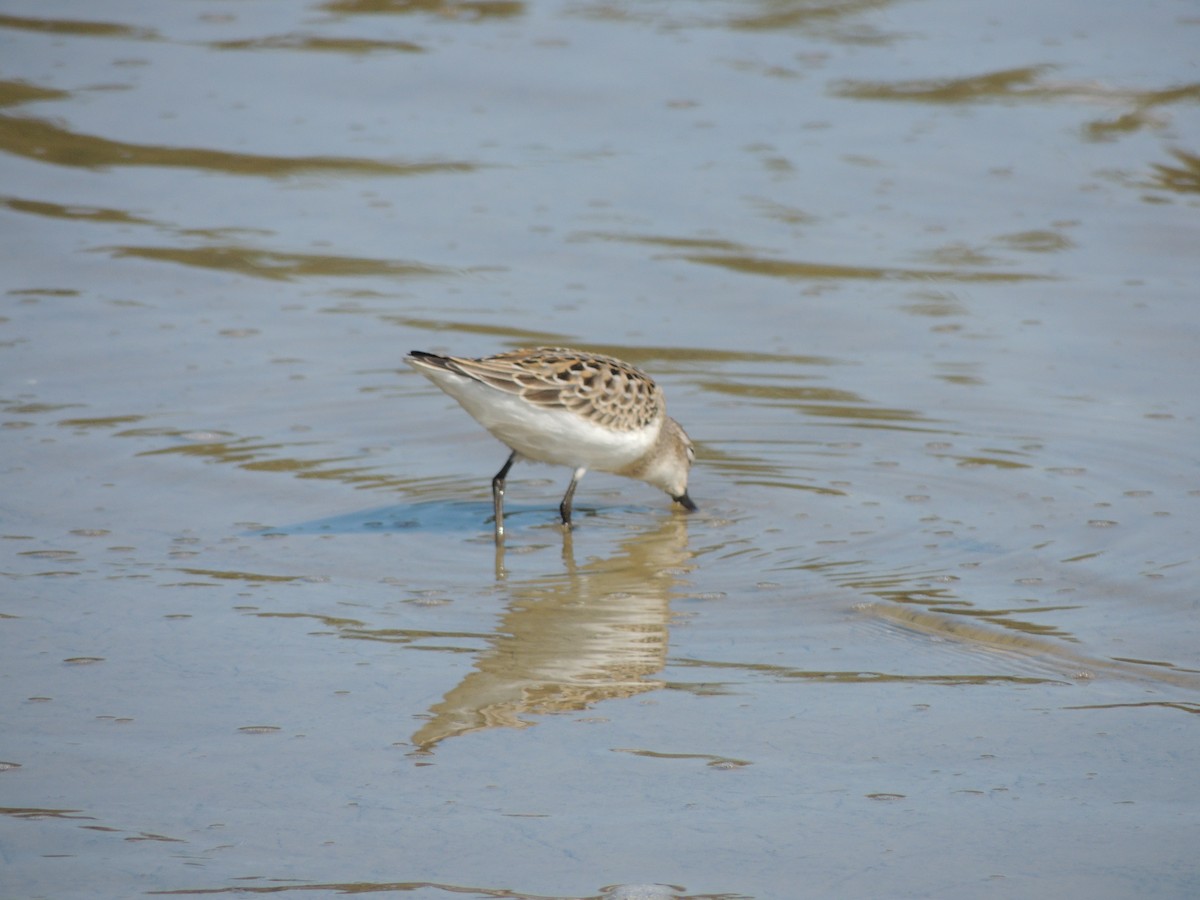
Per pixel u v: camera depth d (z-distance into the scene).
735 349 14.99
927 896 6.29
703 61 21.81
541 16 23.09
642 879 6.42
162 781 7.25
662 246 17.20
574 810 7.02
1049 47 21.81
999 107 20.39
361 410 13.78
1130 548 10.61
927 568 10.38
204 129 19.75
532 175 18.83
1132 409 13.50
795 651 9.00
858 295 16.16
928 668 8.72
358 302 16.02
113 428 13.00
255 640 9.05
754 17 22.97
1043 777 7.35
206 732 7.79
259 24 22.84
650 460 11.61
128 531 10.89
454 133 19.83
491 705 8.20
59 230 17.44
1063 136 19.64
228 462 12.44
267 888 6.32
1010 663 8.77
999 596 9.82
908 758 7.56
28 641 8.91
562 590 10.13
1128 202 18.17
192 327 15.41
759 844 6.71
